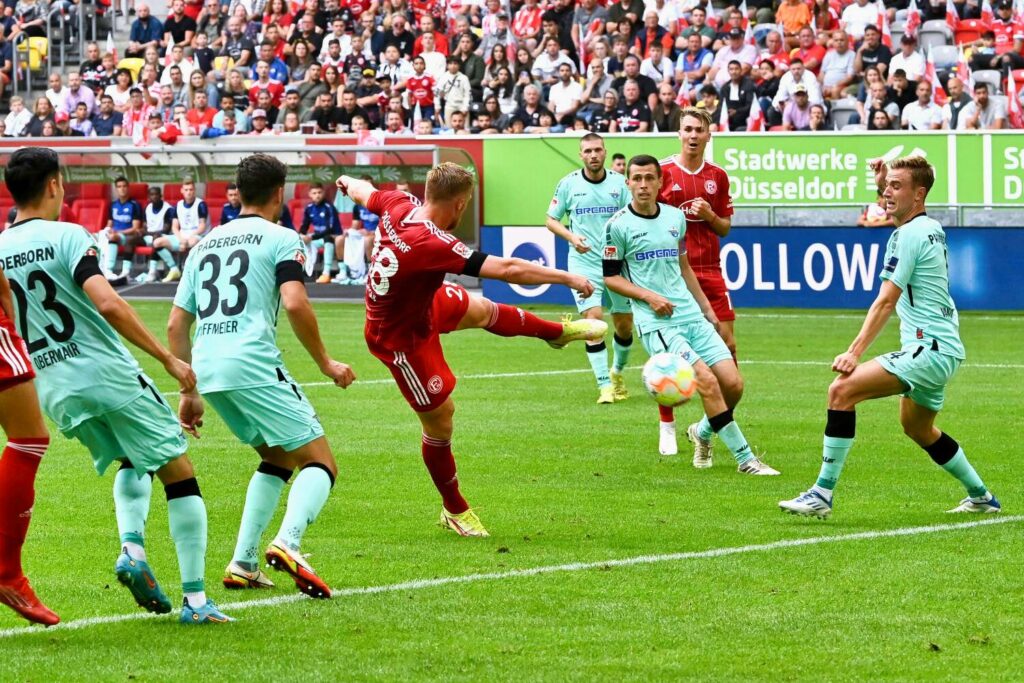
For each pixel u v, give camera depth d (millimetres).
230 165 32312
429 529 10242
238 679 6789
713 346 12594
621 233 12508
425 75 33812
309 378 18906
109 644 7375
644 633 7516
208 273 8344
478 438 14227
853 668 6906
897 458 12977
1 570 7395
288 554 7941
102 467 7980
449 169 9211
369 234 30953
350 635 7512
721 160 28453
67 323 7621
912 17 31094
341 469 12625
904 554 9242
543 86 32875
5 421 7492
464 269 8977
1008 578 8594
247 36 37125
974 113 28984
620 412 15938
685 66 32094
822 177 27922
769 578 8656
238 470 12555
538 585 8531
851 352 9906
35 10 40625
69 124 35812
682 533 9992
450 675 6828
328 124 32875
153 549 9617
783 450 13531
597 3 33750
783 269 26828
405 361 9570
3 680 6781
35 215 7773
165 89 35438
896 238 9859
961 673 6816
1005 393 17000
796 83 29812
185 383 7680
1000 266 25891
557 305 28109
